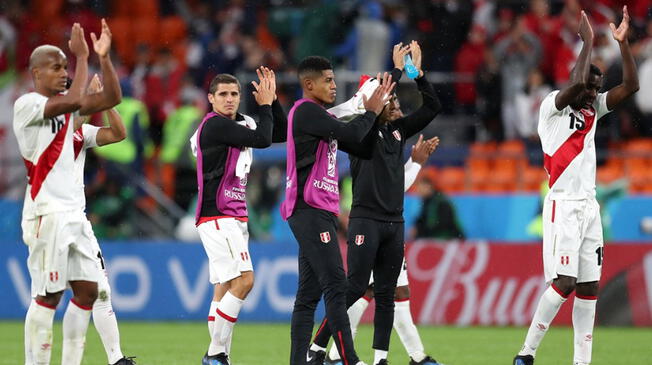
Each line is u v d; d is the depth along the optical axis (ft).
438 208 166.81
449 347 129.39
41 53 78.23
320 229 85.35
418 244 162.30
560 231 91.76
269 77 90.53
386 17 207.00
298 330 87.04
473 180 189.47
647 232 179.93
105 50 77.30
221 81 93.91
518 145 195.52
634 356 118.01
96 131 92.48
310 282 87.35
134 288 166.40
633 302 158.20
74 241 79.82
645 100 190.80
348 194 169.58
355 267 89.76
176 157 183.42
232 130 91.40
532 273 159.84
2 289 167.73
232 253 93.45
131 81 199.82
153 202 179.93
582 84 88.84
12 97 217.15
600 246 93.66
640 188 184.03
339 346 83.76
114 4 225.97
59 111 76.23
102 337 93.50
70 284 82.07
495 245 161.07
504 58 197.98
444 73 205.05
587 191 92.79
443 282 161.48
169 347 128.16
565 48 199.21
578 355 94.02
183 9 221.66
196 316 164.66
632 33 200.75
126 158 179.83
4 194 191.62
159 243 166.50
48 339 80.38
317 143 85.97
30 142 78.18
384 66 205.26
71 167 80.18
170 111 197.77
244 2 218.18
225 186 94.12
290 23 216.13
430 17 207.51
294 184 86.17
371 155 88.07
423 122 94.73
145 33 220.02
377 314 92.02
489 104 197.57
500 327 158.10
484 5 208.85
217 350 93.45
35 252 79.66
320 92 86.99
